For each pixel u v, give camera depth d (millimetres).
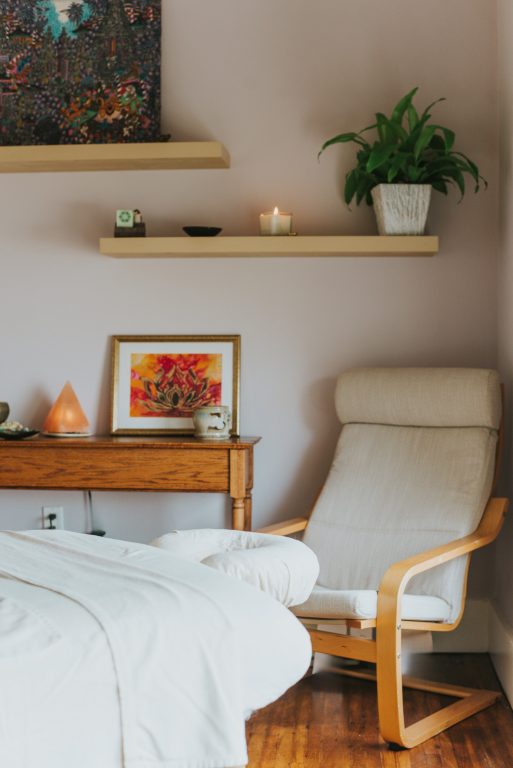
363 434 3162
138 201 3498
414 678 2941
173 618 1587
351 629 2641
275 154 3439
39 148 3320
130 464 3141
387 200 3195
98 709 1444
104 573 1781
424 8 3373
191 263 3482
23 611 1521
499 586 3221
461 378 2947
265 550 1978
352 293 3422
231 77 3447
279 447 3461
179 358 3477
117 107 3469
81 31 3492
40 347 3553
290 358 3451
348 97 3402
